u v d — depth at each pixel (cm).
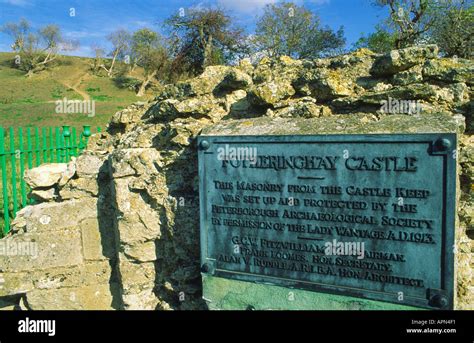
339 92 324
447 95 296
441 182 248
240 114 362
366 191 267
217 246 317
